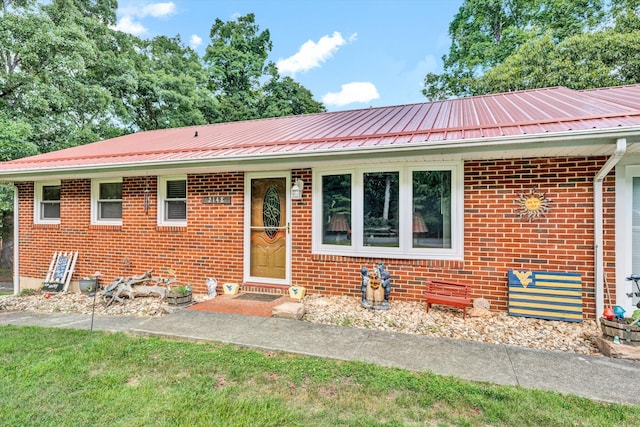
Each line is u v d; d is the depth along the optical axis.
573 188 5.00
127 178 7.84
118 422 2.62
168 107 20.33
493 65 21.66
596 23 16.81
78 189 8.34
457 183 5.51
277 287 6.68
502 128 4.73
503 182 5.31
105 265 8.04
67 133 14.16
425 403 2.82
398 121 6.79
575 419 2.55
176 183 7.62
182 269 7.40
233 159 5.83
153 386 3.15
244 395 2.99
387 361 3.62
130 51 19.33
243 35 29.80
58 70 13.09
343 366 3.50
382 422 2.58
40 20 12.34
